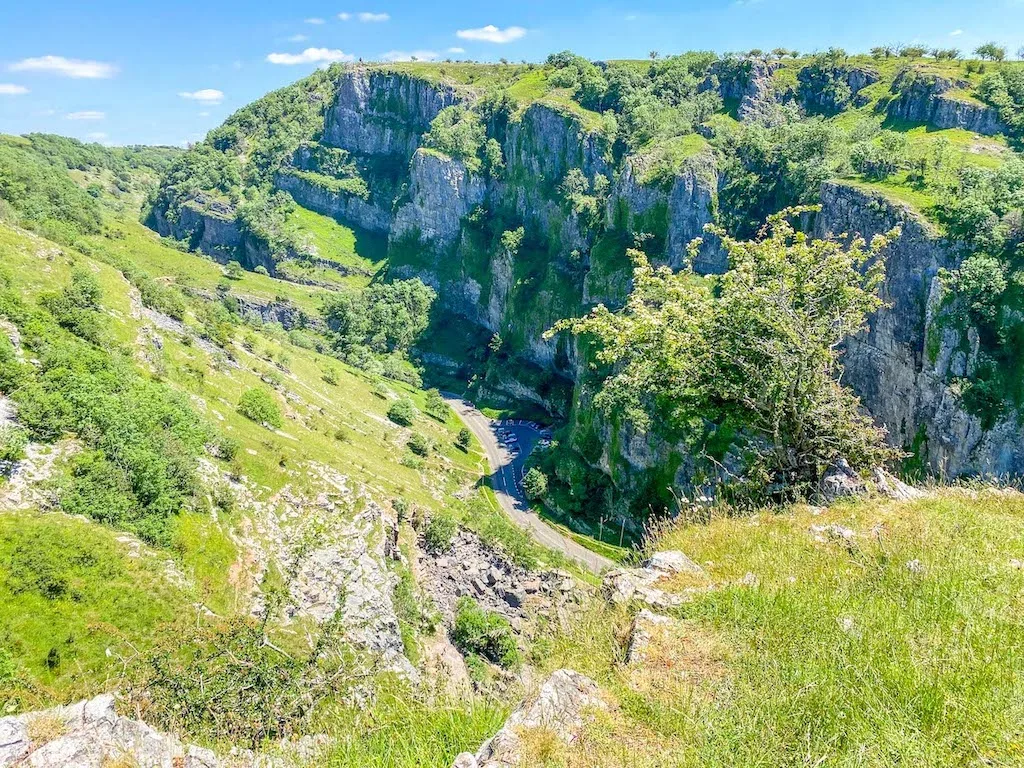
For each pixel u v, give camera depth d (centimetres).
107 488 4750
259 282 19888
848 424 1753
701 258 13525
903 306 8481
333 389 12150
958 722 601
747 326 1814
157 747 723
